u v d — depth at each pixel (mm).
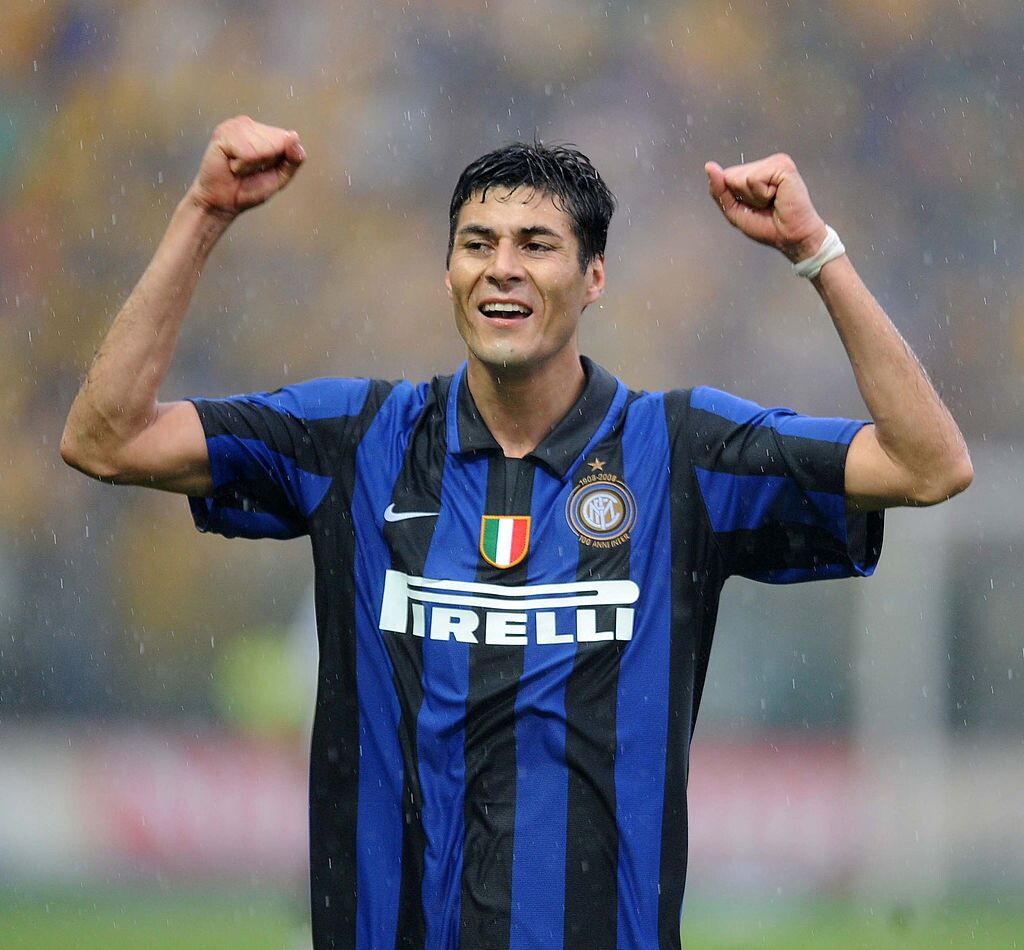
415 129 68938
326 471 12469
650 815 11672
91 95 69750
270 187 12273
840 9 69750
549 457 12141
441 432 12406
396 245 67375
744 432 12125
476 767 11633
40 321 67500
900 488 11703
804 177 68688
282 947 30031
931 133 68938
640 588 11906
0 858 41031
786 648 50438
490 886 11500
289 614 60688
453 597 11859
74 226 68688
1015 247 67688
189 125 69625
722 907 35438
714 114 69062
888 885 38719
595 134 68688
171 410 12367
